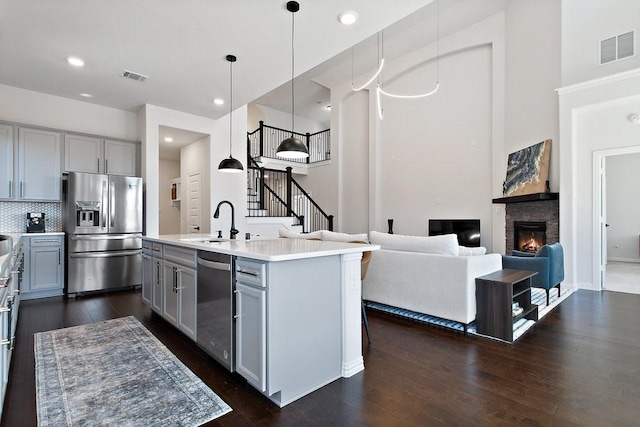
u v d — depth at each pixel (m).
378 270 3.66
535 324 3.25
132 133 5.31
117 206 4.64
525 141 5.32
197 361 2.40
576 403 1.84
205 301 2.40
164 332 2.99
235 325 2.09
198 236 3.64
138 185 4.82
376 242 3.71
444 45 6.45
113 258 4.61
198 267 2.50
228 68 3.76
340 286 2.21
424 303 3.27
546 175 4.86
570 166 4.68
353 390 2.01
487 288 2.89
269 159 8.95
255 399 1.90
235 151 6.00
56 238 4.32
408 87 7.19
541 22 5.05
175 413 1.75
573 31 4.71
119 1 2.56
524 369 2.27
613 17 4.42
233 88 4.34
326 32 3.01
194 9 2.67
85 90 4.42
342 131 8.73
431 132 6.77
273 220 6.66
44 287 4.23
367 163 8.10
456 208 6.36
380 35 6.40
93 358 2.44
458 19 5.94
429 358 2.46
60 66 3.71
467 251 3.42
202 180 5.86
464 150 6.25
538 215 5.07
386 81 7.54
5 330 1.87
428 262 3.24
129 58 3.52
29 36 3.07
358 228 8.30
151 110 4.98
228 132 5.90
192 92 4.48
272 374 1.81
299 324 1.95
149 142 4.96
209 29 2.96
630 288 4.80
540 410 1.78
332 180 8.92
